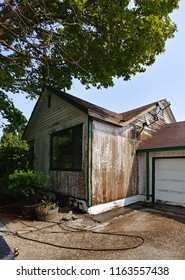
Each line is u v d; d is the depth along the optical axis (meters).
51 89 8.79
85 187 6.50
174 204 7.88
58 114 8.50
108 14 5.23
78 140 7.05
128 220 5.82
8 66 7.43
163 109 11.34
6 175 8.73
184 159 7.73
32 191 6.86
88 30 6.03
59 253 3.66
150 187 8.67
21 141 11.57
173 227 5.17
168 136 9.13
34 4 5.51
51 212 5.77
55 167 8.44
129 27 5.32
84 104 7.64
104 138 7.09
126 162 8.12
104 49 6.18
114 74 6.77
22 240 4.30
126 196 7.96
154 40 5.64
